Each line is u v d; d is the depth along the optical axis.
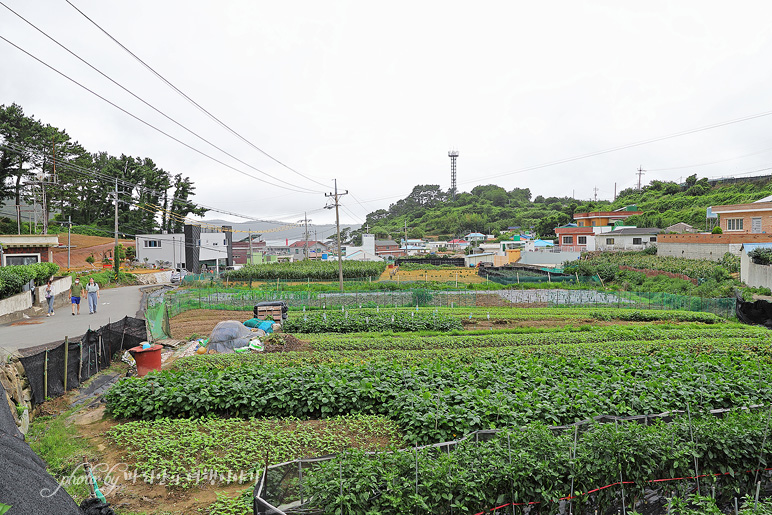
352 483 7.70
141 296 44.66
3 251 37.59
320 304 40.66
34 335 24.28
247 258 101.94
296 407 13.74
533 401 12.77
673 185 106.81
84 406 14.96
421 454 8.52
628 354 21.41
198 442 11.48
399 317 30.66
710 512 7.91
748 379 15.23
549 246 81.31
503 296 46.59
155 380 14.49
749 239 48.31
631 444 9.20
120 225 93.62
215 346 23.41
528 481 8.30
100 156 97.19
